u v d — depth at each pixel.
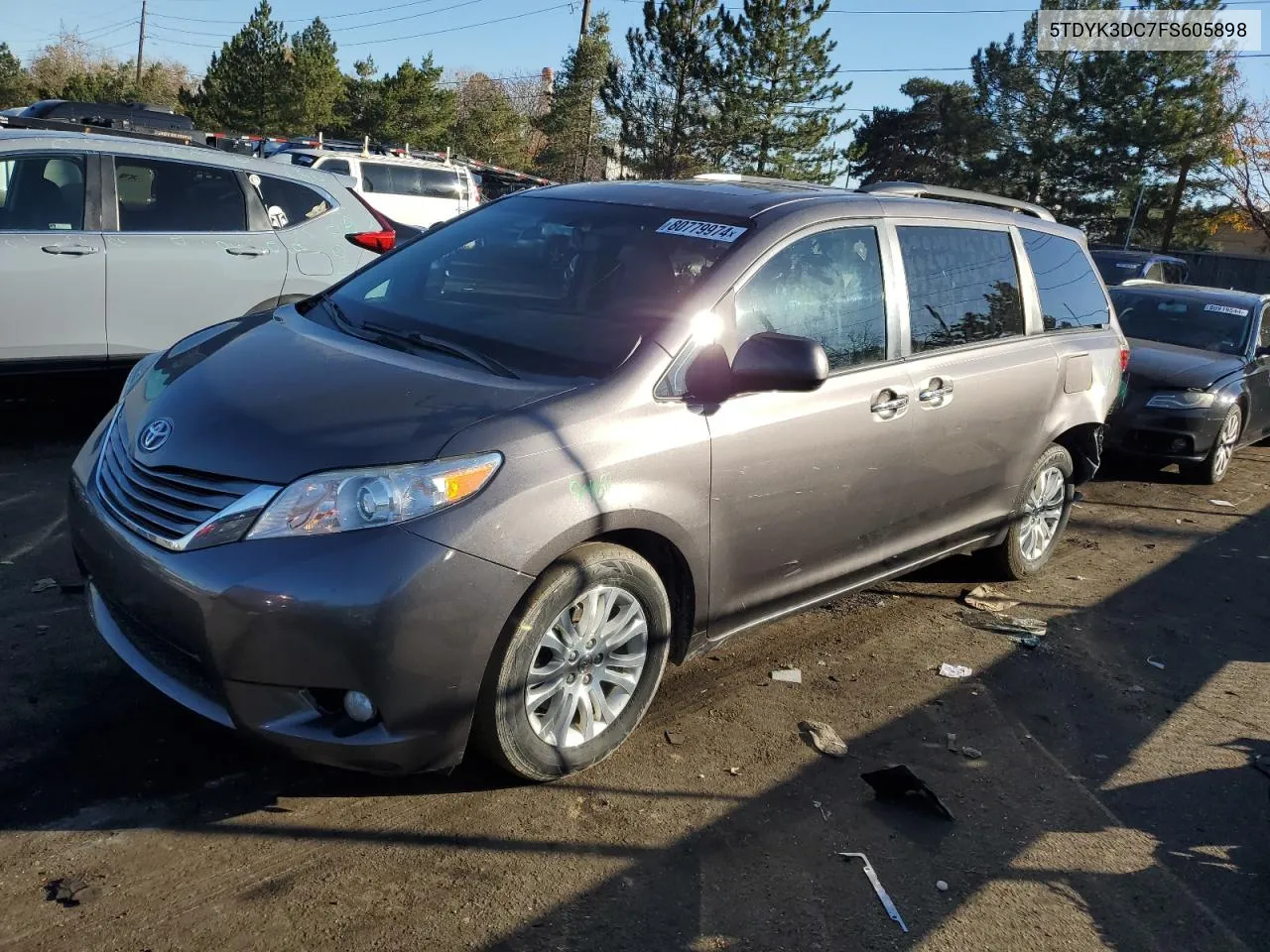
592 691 3.38
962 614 5.25
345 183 7.31
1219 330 9.55
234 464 2.93
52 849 2.82
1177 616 5.58
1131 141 36.22
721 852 3.15
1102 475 8.95
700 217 4.00
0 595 4.21
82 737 3.33
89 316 6.04
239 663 2.80
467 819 3.16
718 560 3.61
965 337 4.73
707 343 3.55
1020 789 3.69
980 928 2.95
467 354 3.47
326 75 42.97
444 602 2.84
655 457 3.29
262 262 6.64
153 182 6.32
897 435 4.22
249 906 2.70
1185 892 3.22
